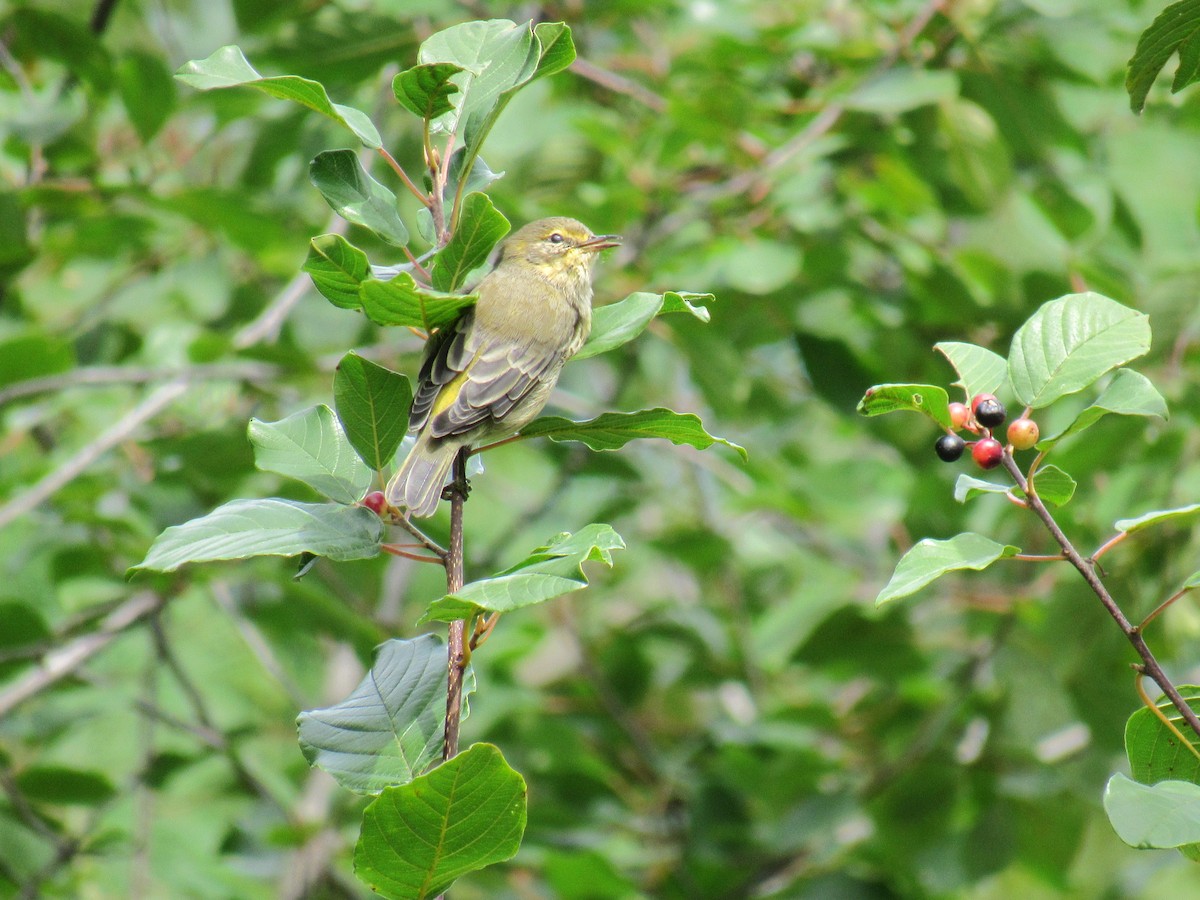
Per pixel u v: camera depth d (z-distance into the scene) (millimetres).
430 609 4285
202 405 12383
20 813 11570
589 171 14195
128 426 10766
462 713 5164
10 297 13891
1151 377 11445
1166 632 11062
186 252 13773
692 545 12719
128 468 12203
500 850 4555
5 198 11352
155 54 12008
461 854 4543
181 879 11828
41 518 11773
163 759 11797
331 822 12906
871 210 12984
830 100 11984
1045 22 12281
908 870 11758
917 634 12258
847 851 12414
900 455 13328
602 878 11086
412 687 5211
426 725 5102
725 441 5246
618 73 13906
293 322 14188
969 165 12109
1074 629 11109
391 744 5055
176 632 14578
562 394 13125
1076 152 12875
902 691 12875
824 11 13367
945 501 12461
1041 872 12102
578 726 13188
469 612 4480
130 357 13891
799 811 11789
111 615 11344
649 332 13281
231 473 11398
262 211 11453
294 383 11766
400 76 4988
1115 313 5250
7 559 12828
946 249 13008
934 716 12000
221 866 12164
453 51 5453
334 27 11891
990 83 12555
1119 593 11047
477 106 5266
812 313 13320
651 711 14359
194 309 13562
